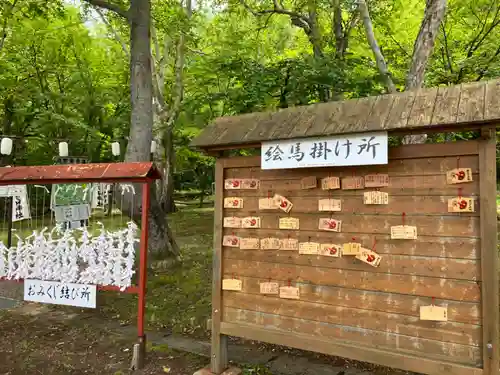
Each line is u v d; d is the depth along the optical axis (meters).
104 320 5.08
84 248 4.15
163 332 4.67
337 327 2.94
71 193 5.39
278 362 3.81
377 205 2.83
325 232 3.03
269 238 3.27
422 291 2.64
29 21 12.96
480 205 2.45
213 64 10.83
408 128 2.51
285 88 8.75
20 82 14.38
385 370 3.62
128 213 7.11
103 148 17.58
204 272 7.33
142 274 3.82
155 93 14.16
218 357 3.45
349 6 9.60
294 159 2.93
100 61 17.14
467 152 2.51
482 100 2.41
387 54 11.20
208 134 3.43
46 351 4.12
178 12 11.92
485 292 2.41
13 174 4.27
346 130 2.70
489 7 9.91
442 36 10.57
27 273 4.35
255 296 3.32
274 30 13.41
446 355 2.54
